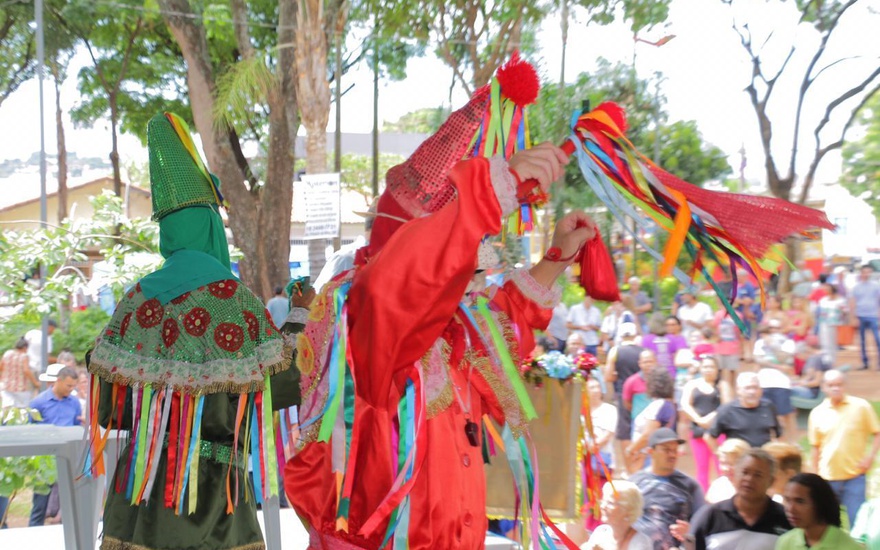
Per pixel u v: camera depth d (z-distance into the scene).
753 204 1.73
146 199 32.94
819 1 22.42
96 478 3.11
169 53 24.17
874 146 22.73
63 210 26.03
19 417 6.97
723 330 10.57
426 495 1.57
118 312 2.40
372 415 1.58
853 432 6.25
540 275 1.93
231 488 2.36
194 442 2.28
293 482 1.68
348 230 32.03
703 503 5.02
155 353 2.32
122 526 2.35
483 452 1.88
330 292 1.64
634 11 18.89
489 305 1.87
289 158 17.38
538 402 2.90
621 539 4.19
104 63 23.92
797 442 8.22
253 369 2.30
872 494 6.23
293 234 31.59
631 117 20.94
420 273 1.43
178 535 2.28
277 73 16.98
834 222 1.75
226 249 2.55
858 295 14.85
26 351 10.28
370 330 1.48
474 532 1.62
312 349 1.66
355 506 1.59
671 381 6.63
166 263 2.43
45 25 22.81
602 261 2.02
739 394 6.64
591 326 12.27
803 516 4.20
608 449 6.32
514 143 1.67
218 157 17.41
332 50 22.36
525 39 17.98
